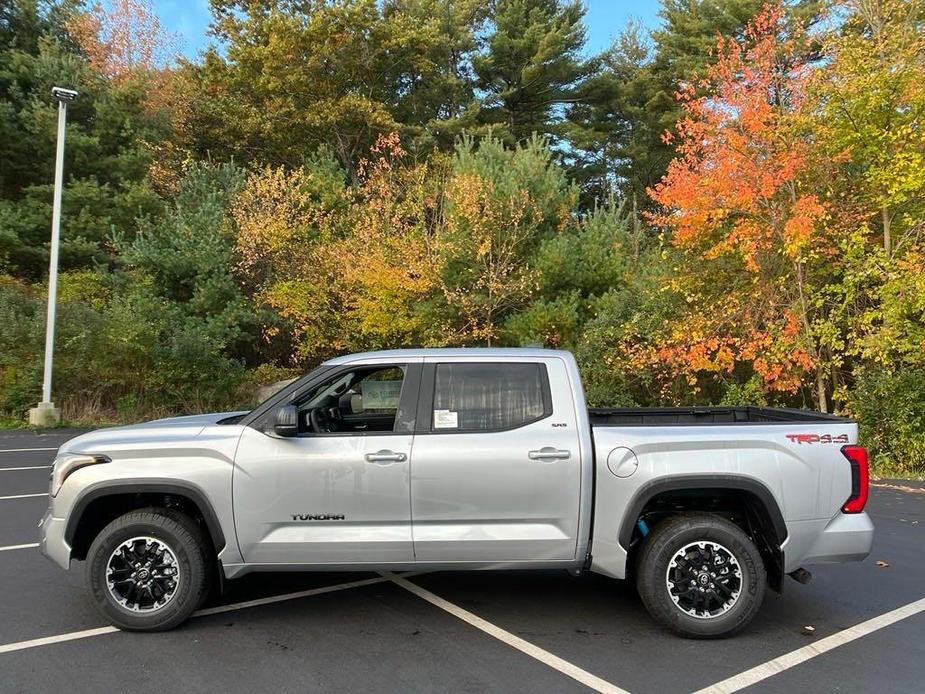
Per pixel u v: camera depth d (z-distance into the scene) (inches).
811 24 642.2
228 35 1079.0
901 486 402.9
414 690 149.5
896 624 190.1
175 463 179.2
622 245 697.0
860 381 472.4
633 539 189.0
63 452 185.6
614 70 1455.5
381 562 178.7
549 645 174.1
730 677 157.1
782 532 178.1
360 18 1016.9
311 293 717.9
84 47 981.2
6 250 749.3
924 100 429.7
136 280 745.6
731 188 461.7
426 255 656.4
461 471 176.9
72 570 231.3
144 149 864.9
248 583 221.6
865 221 470.3
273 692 148.3
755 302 496.7
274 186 748.6
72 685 150.8
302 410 197.8
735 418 228.2
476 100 1162.0
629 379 581.3
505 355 189.6
